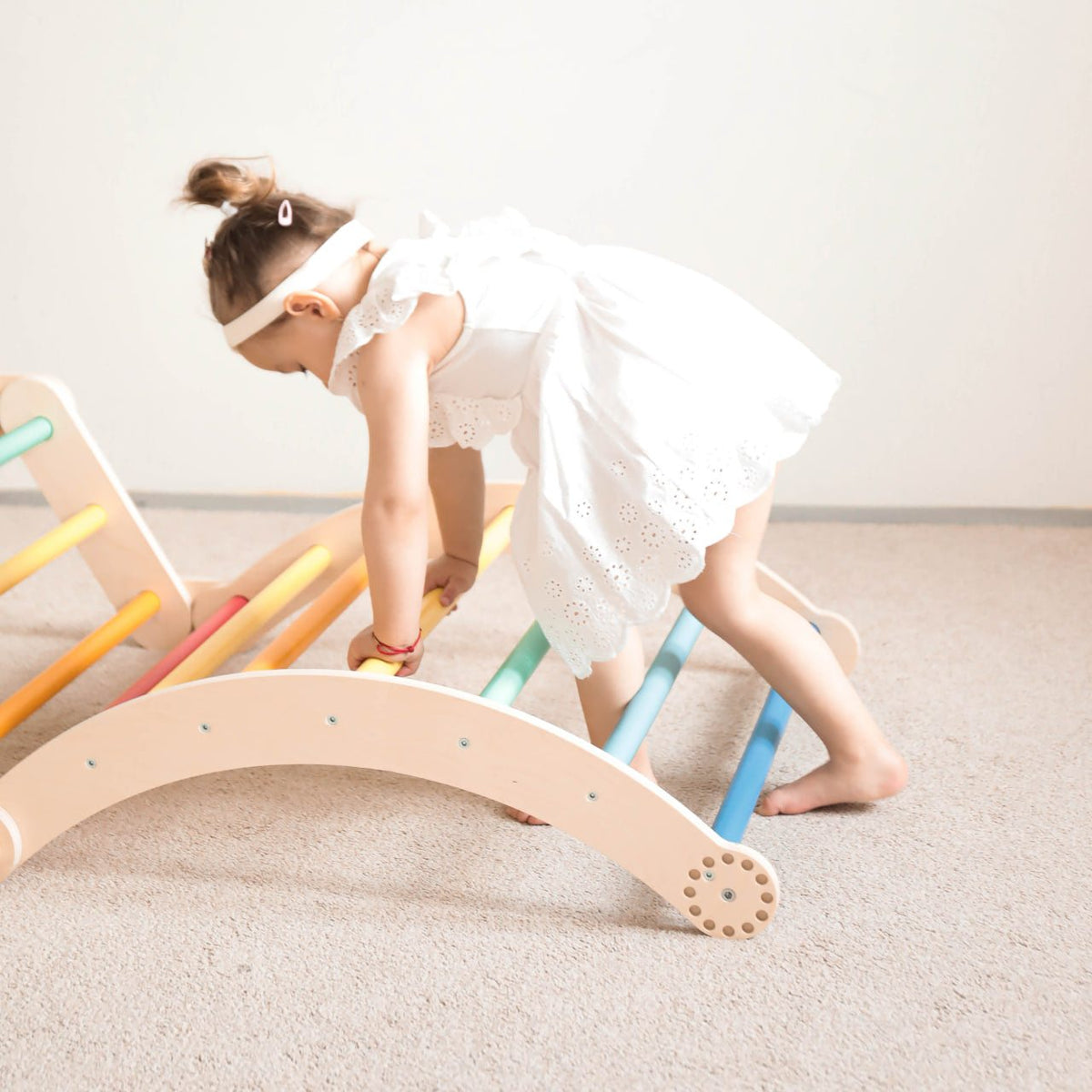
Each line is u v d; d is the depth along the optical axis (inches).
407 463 37.0
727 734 50.5
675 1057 33.1
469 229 40.4
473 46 70.0
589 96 70.3
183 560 71.1
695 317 39.3
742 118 69.7
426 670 55.7
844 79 68.2
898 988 35.6
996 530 75.4
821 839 42.9
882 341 73.4
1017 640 59.2
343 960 37.0
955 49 66.9
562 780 36.9
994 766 47.7
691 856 36.9
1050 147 68.1
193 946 37.6
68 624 61.2
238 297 38.4
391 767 38.1
